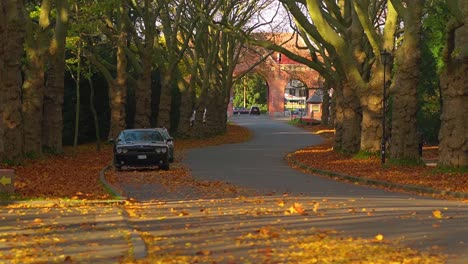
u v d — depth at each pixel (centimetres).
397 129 2992
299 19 3253
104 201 1709
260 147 5159
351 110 3697
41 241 1140
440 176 2470
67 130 5366
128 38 5281
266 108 14538
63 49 3500
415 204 1736
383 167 2942
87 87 5522
